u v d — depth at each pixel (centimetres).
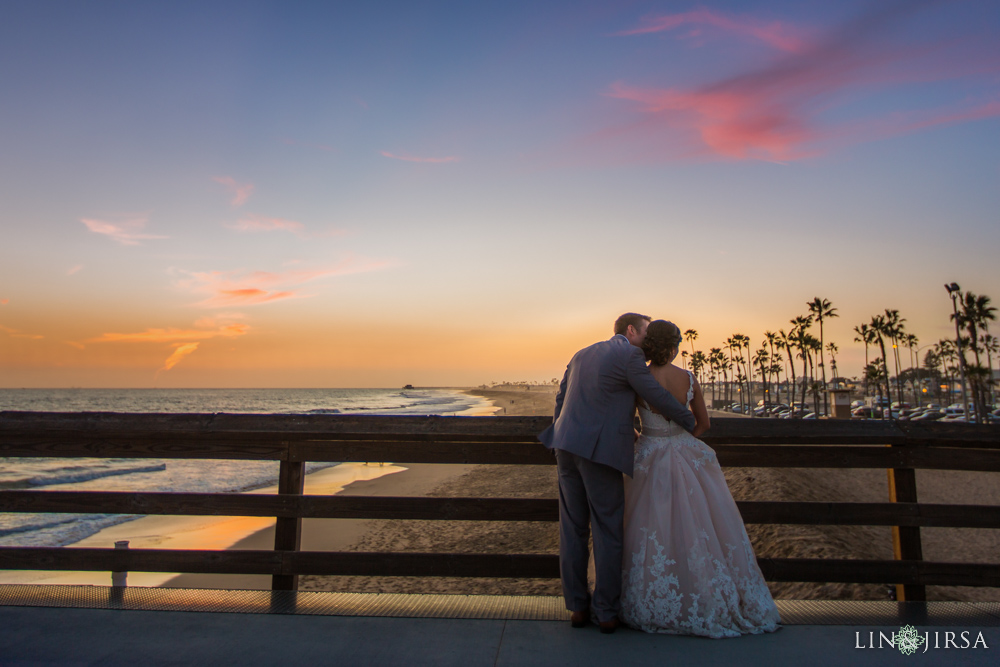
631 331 341
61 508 356
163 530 1530
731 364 14438
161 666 256
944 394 12838
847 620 308
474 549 1263
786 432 342
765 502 341
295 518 357
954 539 1070
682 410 299
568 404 316
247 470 2953
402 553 345
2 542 1395
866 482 1723
